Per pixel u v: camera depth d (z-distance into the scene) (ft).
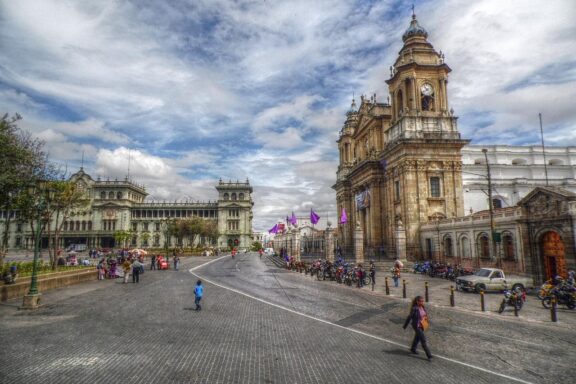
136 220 389.60
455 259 124.06
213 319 51.57
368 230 195.11
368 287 90.22
